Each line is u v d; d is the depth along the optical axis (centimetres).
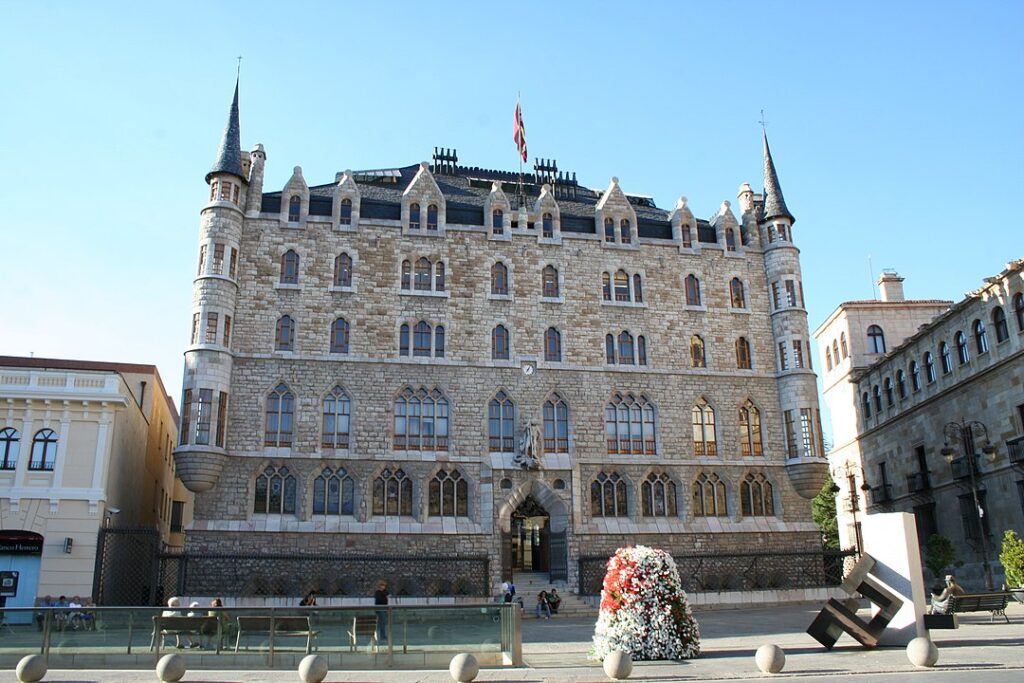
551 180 6197
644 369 5000
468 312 4884
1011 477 4344
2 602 3781
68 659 2066
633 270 5184
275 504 4422
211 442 4312
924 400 5300
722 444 4978
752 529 4822
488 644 2125
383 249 4891
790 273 5262
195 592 4141
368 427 4597
